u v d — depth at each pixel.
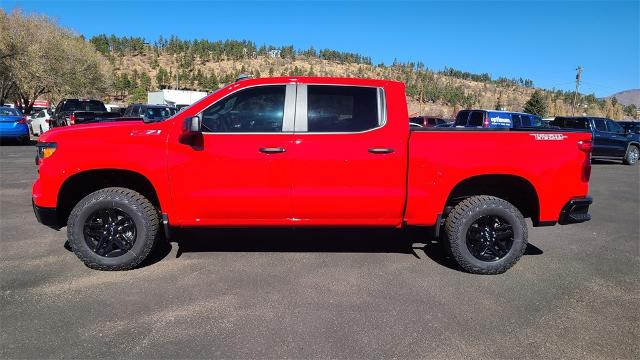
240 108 4.52
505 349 3.22
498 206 4.61
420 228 6.09
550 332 3.47
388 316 3.68
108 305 3.79
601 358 3.13
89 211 4.44
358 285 4.32
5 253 5.04
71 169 4.38
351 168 4.48
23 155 14.93
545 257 5.34
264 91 4.54
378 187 4.52
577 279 4.60
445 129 4.72
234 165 4.43
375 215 4.60
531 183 4.64
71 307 3.74
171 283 4.28
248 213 4.53
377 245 5.62
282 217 4.57
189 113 4.46
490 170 4.57
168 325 3.47
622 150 18.64
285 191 4.48
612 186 11.90
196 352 3.10
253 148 4.43
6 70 34.91
